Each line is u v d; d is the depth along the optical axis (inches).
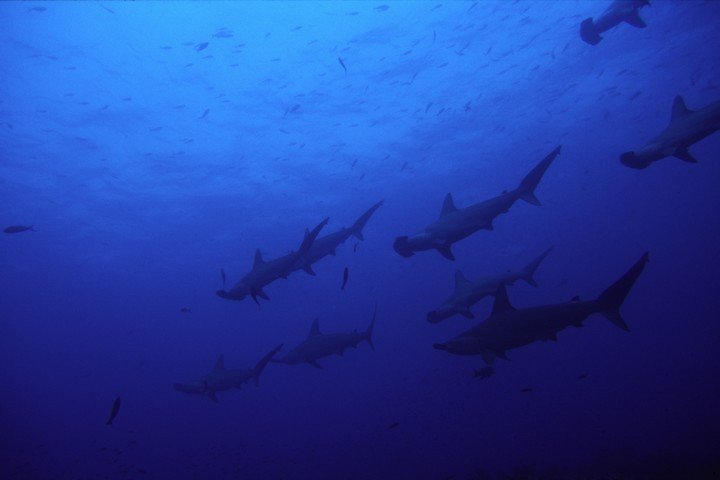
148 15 631.8
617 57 863.7
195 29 667.4
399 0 658.2
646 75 949.2
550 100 967.6
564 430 1023.0
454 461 924.0
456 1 671.8
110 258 1366.9
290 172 1043.9
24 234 1170.0
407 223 1382.9
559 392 1508.4
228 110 835.4
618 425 976.9
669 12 766.5
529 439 1002.1
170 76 741.3
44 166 900.6
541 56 820.6
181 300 1781.5
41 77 703.7
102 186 993.5
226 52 714.8
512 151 1146.0
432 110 920.3
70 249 1283.2
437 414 1437.0
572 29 762.2
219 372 355.6
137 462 1464.1
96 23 630.5
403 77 817.5
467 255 1768.0
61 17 613.3
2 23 609.3
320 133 933.8
